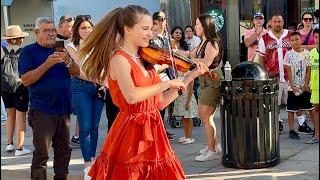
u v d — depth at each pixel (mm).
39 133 5086
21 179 6414
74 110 5922
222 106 6039
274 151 6039
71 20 6555
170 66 4230
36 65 5117
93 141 5969
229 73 5992
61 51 5039
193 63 3959
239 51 11945
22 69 5105
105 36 3617
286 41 7781
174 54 3926
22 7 12453
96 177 3721
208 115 6367
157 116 3715
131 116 3637
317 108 7191
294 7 12250
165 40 4762
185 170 6070
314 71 7180
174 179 3680
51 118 5121
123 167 3607
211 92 6230
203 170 6047
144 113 3648
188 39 10031
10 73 7297
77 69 5145
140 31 3580
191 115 7484
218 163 6328
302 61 7418
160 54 3775
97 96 5887
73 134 8719
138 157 3604
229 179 5637
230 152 6039
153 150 3639
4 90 7371
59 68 5164
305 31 8820
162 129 3727
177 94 3885
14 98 7406
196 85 7797
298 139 7527
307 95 7422
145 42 3615
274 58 7809
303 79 7438
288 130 8211
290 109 7559
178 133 8461
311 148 6914
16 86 7273
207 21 5938
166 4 11773
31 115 5156
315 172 5746
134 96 3484
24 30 12383
